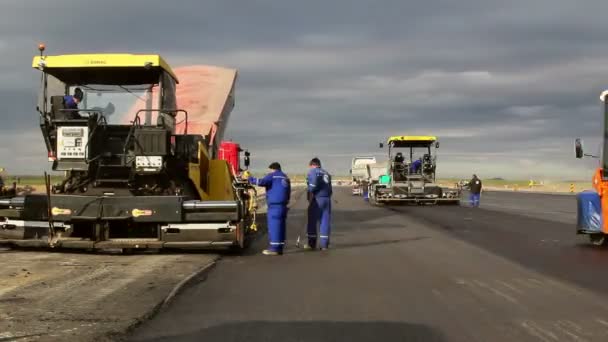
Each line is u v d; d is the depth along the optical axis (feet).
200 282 26.43
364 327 18.56
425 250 38.88
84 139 33.81
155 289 23.90
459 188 107.14
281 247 36.78
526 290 24.75
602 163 40.11
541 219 67.36
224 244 34.40
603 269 30.53
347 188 276.62
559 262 33.12
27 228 35.14
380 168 117.70
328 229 40.01
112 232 35.60
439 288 25.18
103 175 34.94
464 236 48.29
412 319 19.61
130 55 34.14
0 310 19.76
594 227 40.19
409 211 84.69
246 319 19.48
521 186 294.05
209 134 43.70
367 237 47.80
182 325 18.61
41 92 34.17
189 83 45.80
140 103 34.96
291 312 20.54
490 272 29.55
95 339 16.58
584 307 21.49
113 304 20.98
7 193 55.62
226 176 39.91
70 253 35.22
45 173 34.09
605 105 40.11
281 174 36.96
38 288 23.71
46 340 16.35
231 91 47.01
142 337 17.19
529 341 17.04
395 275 28.63
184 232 34.19
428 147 102.58
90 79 34.81
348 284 26.11
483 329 18.34
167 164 34.76
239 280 27.04
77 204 33.81
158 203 33.78
